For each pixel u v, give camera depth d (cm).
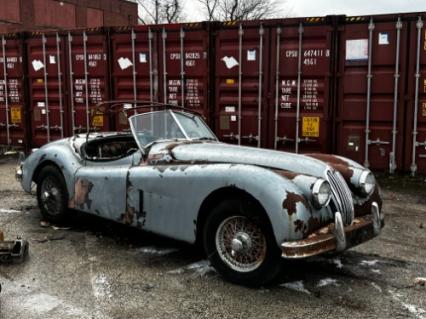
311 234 399
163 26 968
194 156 483
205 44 939
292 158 446
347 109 864
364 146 863
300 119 889
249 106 924
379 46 834
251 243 418
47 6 3195
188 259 494
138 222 499
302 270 466
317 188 402
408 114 835
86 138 594
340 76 859
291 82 888
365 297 409
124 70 1013
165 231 474
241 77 920
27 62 1127
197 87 958
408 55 823
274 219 391
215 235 436
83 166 574
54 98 1105
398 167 852
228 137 942
